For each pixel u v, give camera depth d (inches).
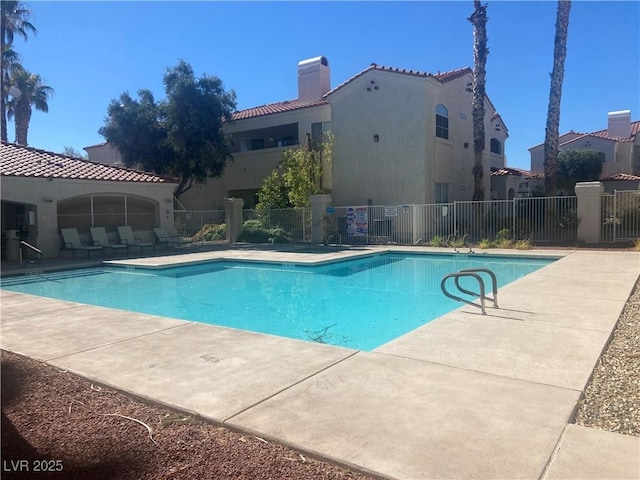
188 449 136.1
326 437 138.9
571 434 137.3
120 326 288.7
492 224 813.2
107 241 811.4
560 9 781.9
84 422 155.2
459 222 838.5
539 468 119.8
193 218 1130.7
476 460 124.4
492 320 274.1
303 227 960.9
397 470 120.7
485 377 184.2
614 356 210.5
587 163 1255.5
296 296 460.4
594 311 289.1
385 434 139.8
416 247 808.9
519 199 792.3
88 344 248.7
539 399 162.4
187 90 1090.1
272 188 1042.1
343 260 672.4
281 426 146.9
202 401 168.2
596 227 720.3
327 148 1004.6
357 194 999.0
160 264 631.2
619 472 117.0
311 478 120.0
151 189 900.6
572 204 757.9
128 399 175.2
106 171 863.1
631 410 154.9
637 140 1290.6
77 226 810.8
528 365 197.0
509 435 137.4
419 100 914.7
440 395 167.6
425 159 915.4
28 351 238.2
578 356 206.8
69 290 505.4
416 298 441.4
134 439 142.7
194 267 660.1
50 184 747.4
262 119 1203.2
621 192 717.9
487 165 1194.0
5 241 769.6
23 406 168.9
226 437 143.3
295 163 990.4
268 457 130.8
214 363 211.5
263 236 987.3
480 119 860.6
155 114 1172.5
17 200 709.9
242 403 165.6
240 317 373.7
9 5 1307.8
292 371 197.6
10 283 550.9
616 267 476.4
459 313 293.9
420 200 921.5
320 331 326.0
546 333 243.9
